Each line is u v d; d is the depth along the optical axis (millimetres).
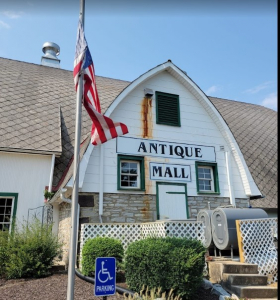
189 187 11484
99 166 10258
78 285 6633
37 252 7980
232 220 8930
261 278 7023
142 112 11672
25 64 18484
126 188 10492
